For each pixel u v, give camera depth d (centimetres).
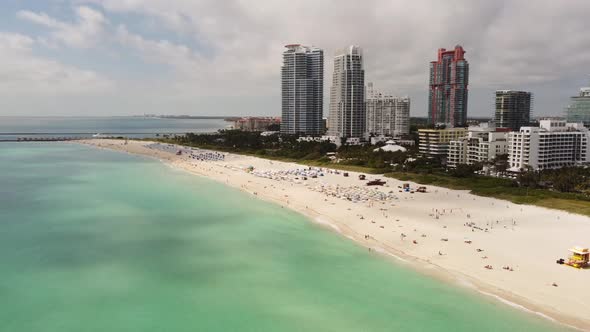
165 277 8456
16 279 8269
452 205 13912
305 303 7362
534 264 8544
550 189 16525
